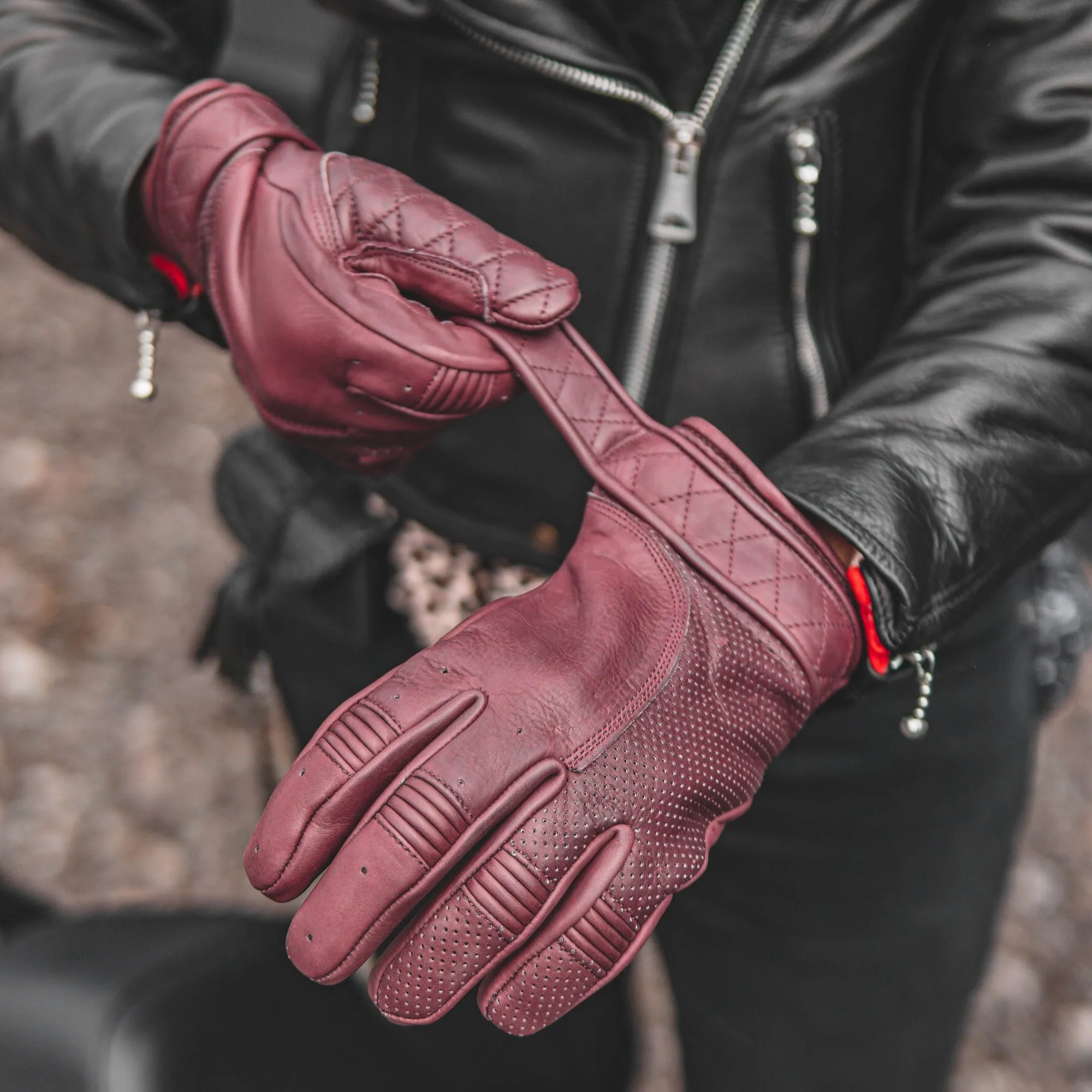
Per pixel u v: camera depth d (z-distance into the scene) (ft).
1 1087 2.60
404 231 2.58
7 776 5.99
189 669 6.86
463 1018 2.96
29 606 7.04
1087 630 3.36
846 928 3.15
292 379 2.57
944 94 2.76
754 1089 3.33
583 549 2.53
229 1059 2.64
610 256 2.88
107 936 2.79
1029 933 5.85
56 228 2.81
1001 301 2.58
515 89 2.84
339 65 3.09
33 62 2.81
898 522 2.44
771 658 2.45
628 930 2.33
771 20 2.74
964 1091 4.89
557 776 2.32
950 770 3.09
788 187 2.80
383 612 3.26
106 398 9.09
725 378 2.89
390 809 2.30
